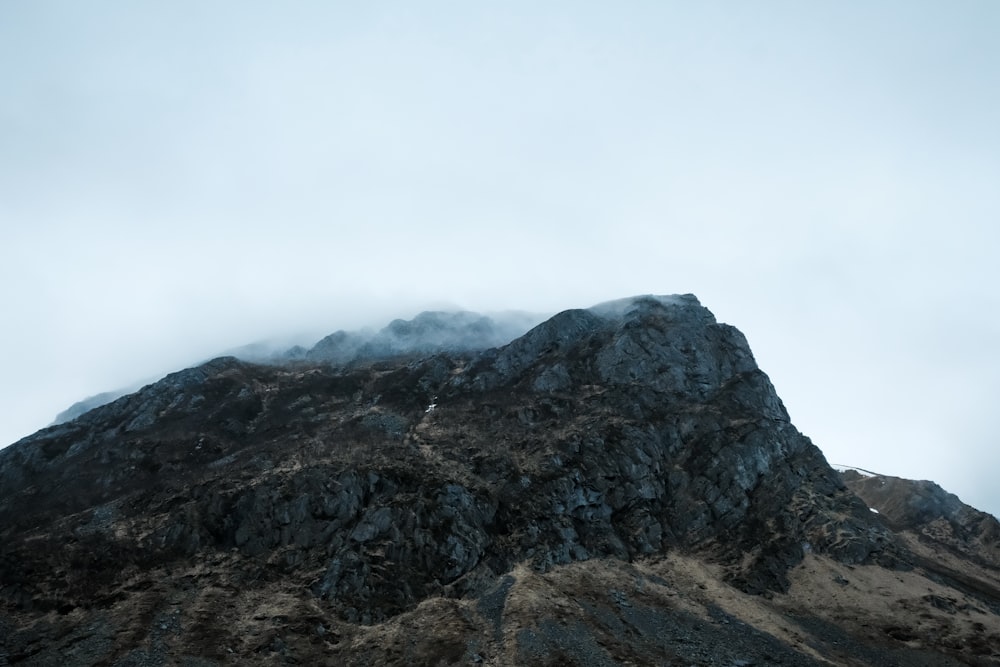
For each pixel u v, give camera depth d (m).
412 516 78.56
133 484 88.69
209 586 67.56
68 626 58.91
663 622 67.62
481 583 72.94
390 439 98.88
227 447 101.12
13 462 98.69
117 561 69.19
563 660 57.03
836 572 82.81
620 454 98.50
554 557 79.25
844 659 65.00
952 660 65.62
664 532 89.81
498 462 92.94
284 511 79.62
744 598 76.12
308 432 103.56
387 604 68.06
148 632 58.19
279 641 58.91
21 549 69.12
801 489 98.88
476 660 56.94
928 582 82.88
